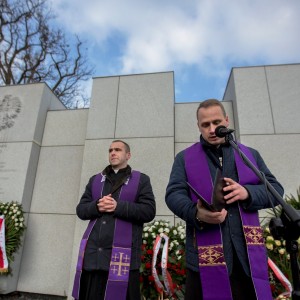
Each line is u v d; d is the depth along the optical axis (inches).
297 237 38.9
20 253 175.6
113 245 75.7
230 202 50.9
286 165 164.6
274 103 180.4
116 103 199.5
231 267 50.6
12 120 207.0
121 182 87.6
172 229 127.0
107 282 71.3
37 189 195.2
